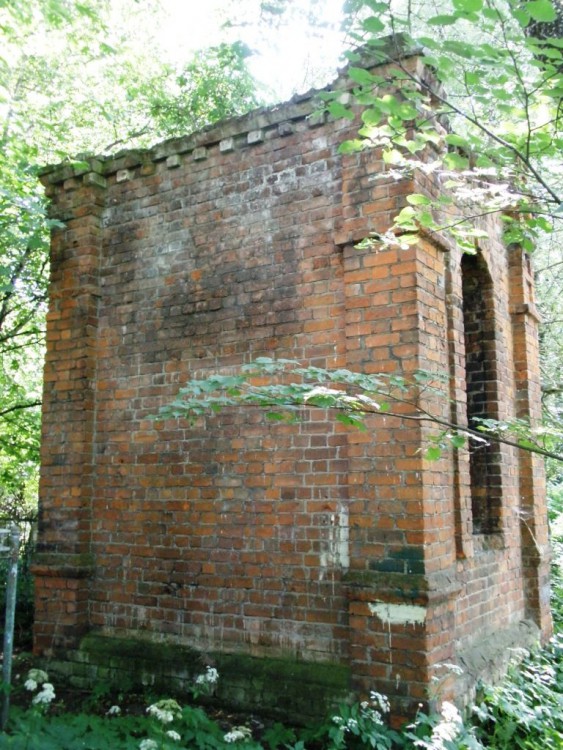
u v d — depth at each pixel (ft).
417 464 14.70
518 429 13.65
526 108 10.50
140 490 19.02
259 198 18.21
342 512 15.81
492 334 21.75
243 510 17.21
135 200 20.49
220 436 17.87
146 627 18.25
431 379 12.97
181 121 39.78
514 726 15.21
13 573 13.96
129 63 37.96
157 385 19.25
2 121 27.04
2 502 38.47
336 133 17.20
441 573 14.94
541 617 22.27
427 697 13.91
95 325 20.59
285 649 16.10
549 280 37.68
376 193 15.97
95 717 13.84
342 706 13.97
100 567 19.36
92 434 20.16
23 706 16.79
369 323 15.70
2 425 33.73
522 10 9.02
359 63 16.34
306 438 16.55
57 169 21.54
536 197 11.58
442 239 16.33
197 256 19.10
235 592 17.01
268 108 18.13
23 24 25.94
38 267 28.99
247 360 17.75
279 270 17.62
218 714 15.99
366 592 14.75
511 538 21.44
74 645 18.94
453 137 11.73
